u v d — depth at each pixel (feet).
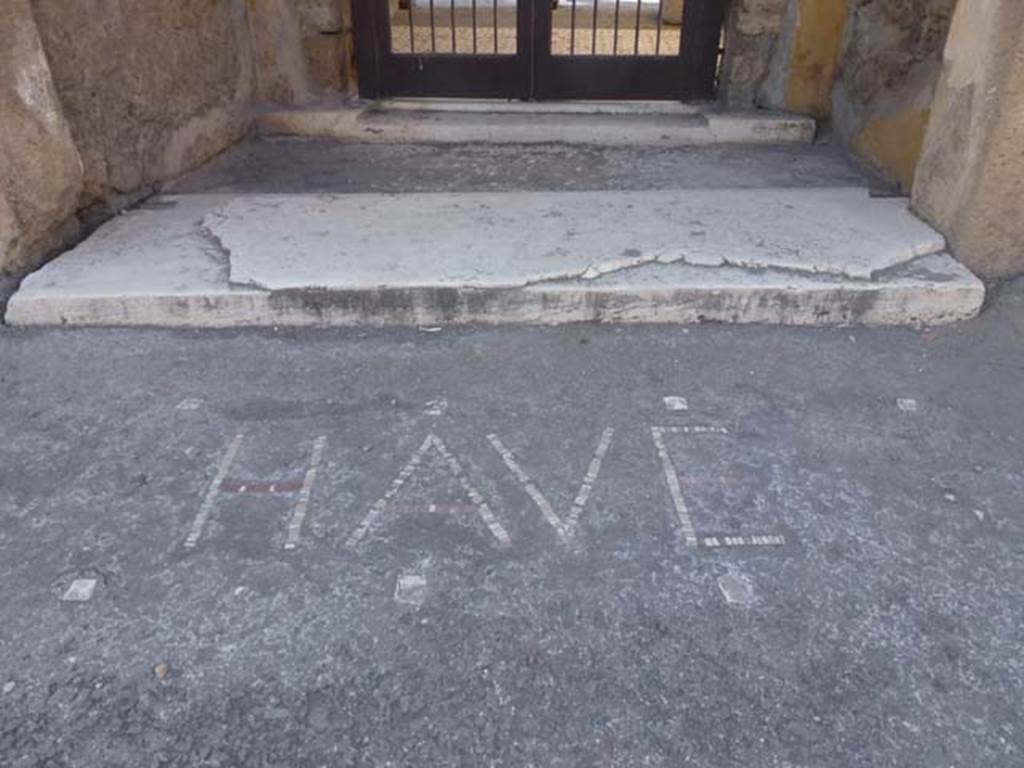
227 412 9.69
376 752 6.01
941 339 11.27
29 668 6.59
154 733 6.12
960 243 11.89
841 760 5.96
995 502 8.43
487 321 11.47
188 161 15.64
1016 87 10.71
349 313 11.35
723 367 10.64
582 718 6.25
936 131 12.46
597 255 11.83
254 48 17.81
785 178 15.71
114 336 11.14
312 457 8.95
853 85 16.81
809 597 7.29
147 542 7.82
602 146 17.72
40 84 11.27
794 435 9.40
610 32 24.38
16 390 10.03
